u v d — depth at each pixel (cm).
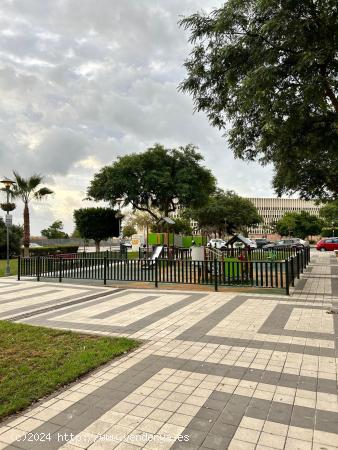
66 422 338
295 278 1297
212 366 469
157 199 3247
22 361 495
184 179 2991
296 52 836
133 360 497
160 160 3050
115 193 3036
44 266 1427
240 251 1547
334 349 526
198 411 353
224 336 600
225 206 5494
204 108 1102
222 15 884
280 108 835
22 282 1355
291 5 802
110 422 336
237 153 1170
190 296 980
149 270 1278
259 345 550
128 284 1245
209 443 299
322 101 862
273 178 1812
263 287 1079
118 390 404
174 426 326
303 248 1708
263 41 877
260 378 429
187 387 408
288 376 433
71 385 420
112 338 595
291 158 1185
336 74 881
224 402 370
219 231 6378
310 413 345
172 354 518
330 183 1655
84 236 3191
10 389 402
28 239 2452
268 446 294
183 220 5531
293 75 846
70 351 533
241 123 1103
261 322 685
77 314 798
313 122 989
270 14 858
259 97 820
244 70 933
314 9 811
